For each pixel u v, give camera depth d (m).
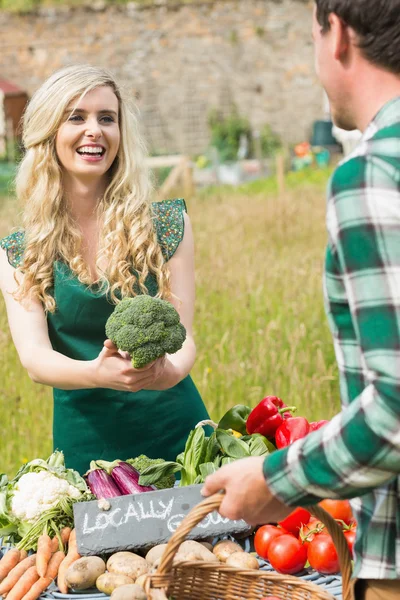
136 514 2.23
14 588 2.16
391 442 1.35
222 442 2.44
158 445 2.97
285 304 6.43
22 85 23.58
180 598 1.84
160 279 2.87
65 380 2.62
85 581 2.11
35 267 2.83
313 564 2.15
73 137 2.78
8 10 23.34
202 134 23.45
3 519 2.40
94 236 2.93
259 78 23.33
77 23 23.36
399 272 1.35
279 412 2.63
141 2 23.20
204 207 13.50
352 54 1.50
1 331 5.71
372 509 1.53
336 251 1.44
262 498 1.54
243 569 1.86
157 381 2.72
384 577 1.50
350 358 1.49
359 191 1.40
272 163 21.75
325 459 1.43
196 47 23.31
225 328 5.99
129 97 2.93
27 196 2.90
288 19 23.08
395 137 1.43
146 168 2.97
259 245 9.38
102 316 2.86
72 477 2.47
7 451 4.65
